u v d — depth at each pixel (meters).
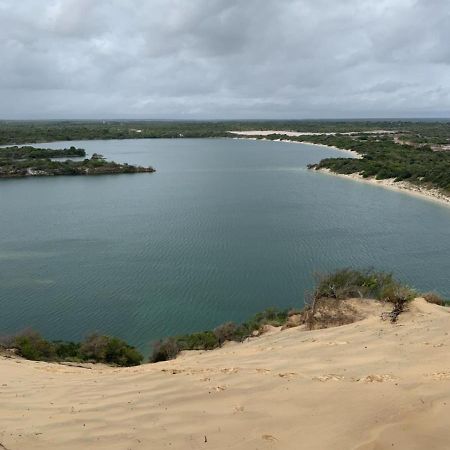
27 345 21.19
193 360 13.25
